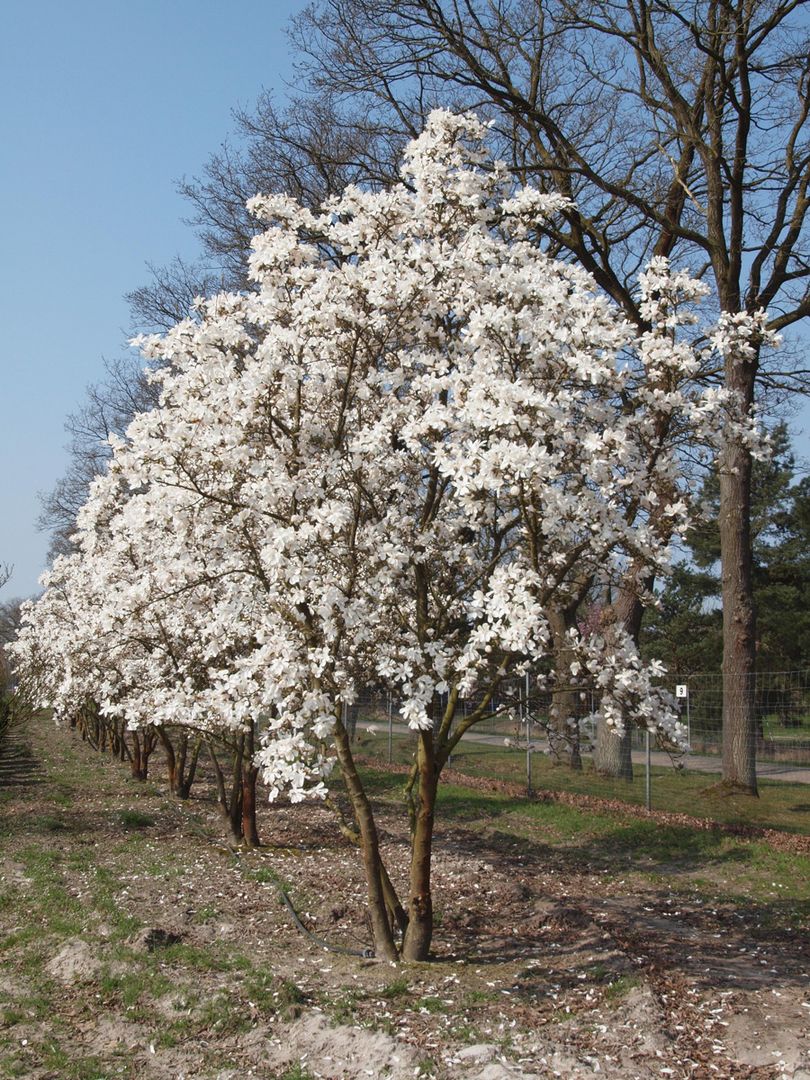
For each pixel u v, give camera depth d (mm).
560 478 6383
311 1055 5332
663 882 10203
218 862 10305
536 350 6133
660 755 19328
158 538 10672
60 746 25938
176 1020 5812
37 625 22422
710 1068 5172
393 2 16078
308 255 7195
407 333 7391
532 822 13273
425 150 7652
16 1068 5113
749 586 15125
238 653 9719
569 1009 6000
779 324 16156
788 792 14891
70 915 7996
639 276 7016
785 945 7801
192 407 6496
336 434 7035
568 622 14117
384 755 20594
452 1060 5184
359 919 8172
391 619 7664
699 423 6527
